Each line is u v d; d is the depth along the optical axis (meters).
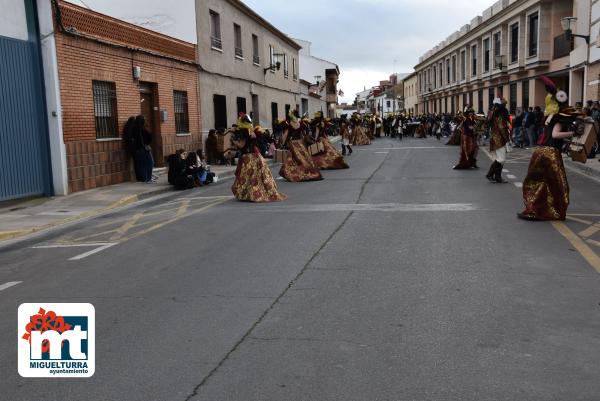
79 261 7.04
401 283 5.47
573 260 6.15
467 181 13.23
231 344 4.18
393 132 42.50
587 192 11.20
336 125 48.53
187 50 20.05
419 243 7.07
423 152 23.62
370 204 10.25
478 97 43.38
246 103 27.22
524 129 24.92
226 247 7.33
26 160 12.29
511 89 35.19
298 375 3.64
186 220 9.56
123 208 11.67
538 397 3.29
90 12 14.15
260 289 5.46
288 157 14.73
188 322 4.66
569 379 3.50
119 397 3.46
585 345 4.00
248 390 3.47
